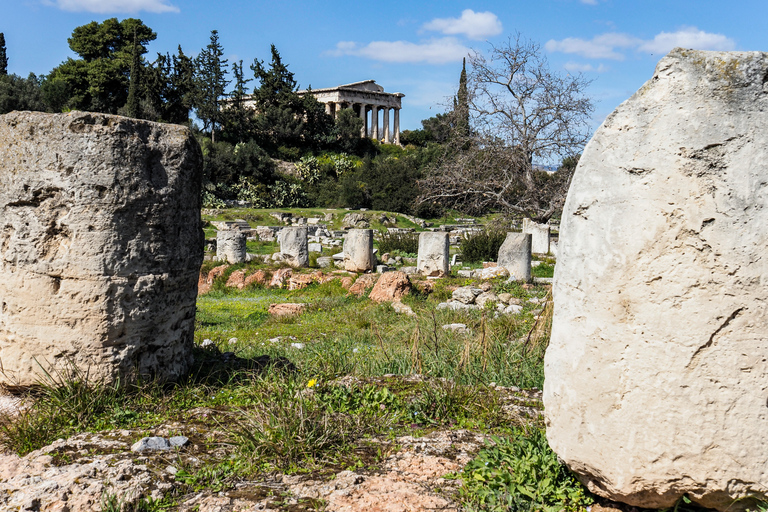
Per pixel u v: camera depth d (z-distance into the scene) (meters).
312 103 68.19
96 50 63.94
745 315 2.31
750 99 2.32
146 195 4.63
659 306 2.41
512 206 26.84
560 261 2.78
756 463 2.32
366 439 3.88
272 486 3.18
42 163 4.46
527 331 8.59
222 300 16.36
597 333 2.55
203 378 5.22
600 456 2.57
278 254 22.80
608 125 2.58
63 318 4.45
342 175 61.03
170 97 62.25
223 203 49.66
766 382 2.31
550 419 2.79
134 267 4.59
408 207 49.66
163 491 3.15
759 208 2.31
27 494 3.03
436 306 12.77
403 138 84.75
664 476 2.44
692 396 2.37
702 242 2.35
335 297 15.27
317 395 4.57
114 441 3.80
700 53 2.40
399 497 2.97
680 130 2.39
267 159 57.38
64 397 4.31
